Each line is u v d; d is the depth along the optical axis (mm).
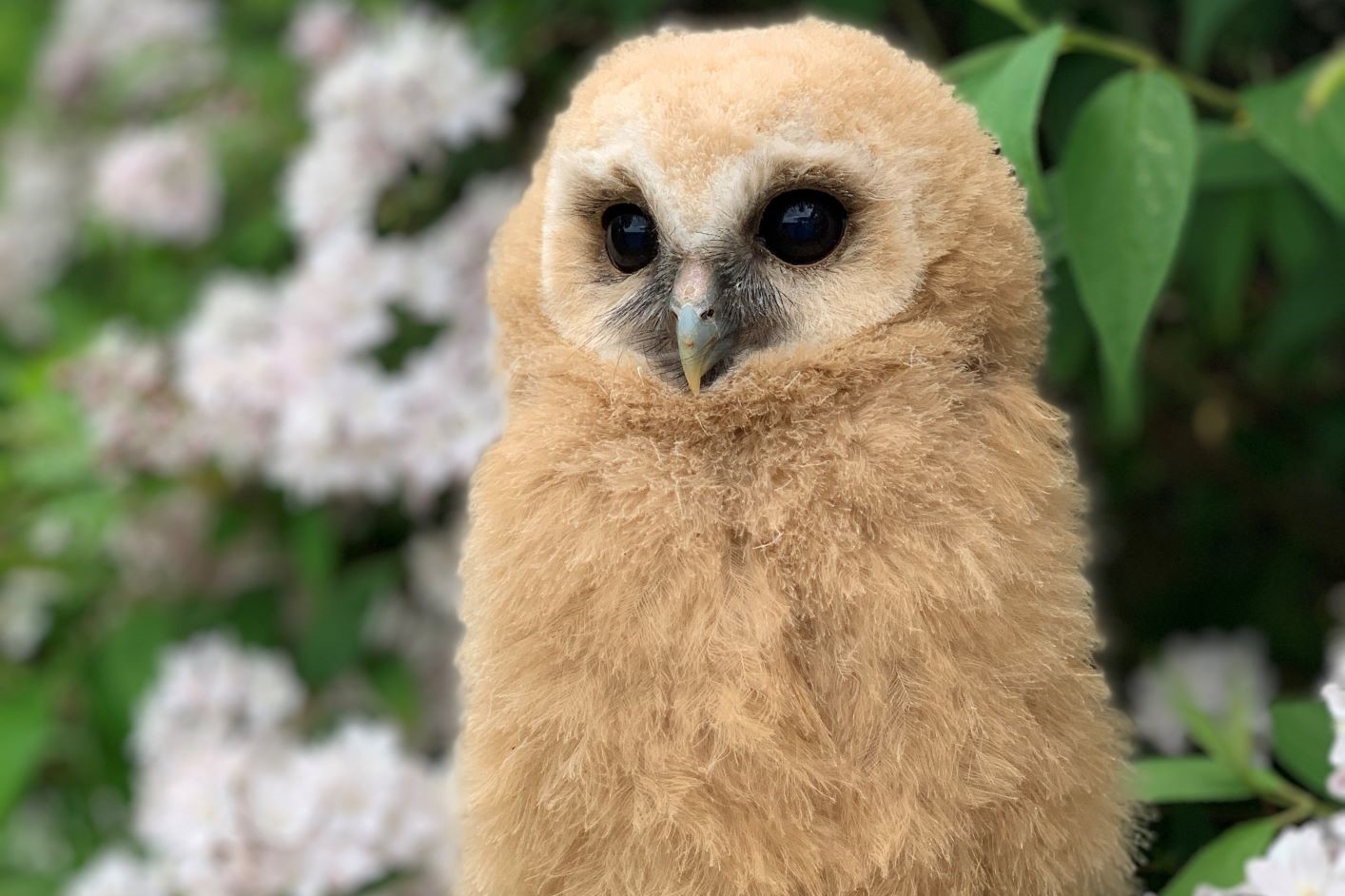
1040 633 517
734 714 505
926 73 547
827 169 523
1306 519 910
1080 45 632
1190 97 678
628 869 514
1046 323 559
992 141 551
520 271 557
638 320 541
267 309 800
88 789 883
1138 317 573
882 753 510
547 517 527
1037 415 534
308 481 762
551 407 542
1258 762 634
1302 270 773
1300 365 863
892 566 515
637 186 532
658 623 512
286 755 759
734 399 528
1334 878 531
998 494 520
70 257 1181
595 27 795
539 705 517
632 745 511
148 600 861
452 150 812
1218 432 898
